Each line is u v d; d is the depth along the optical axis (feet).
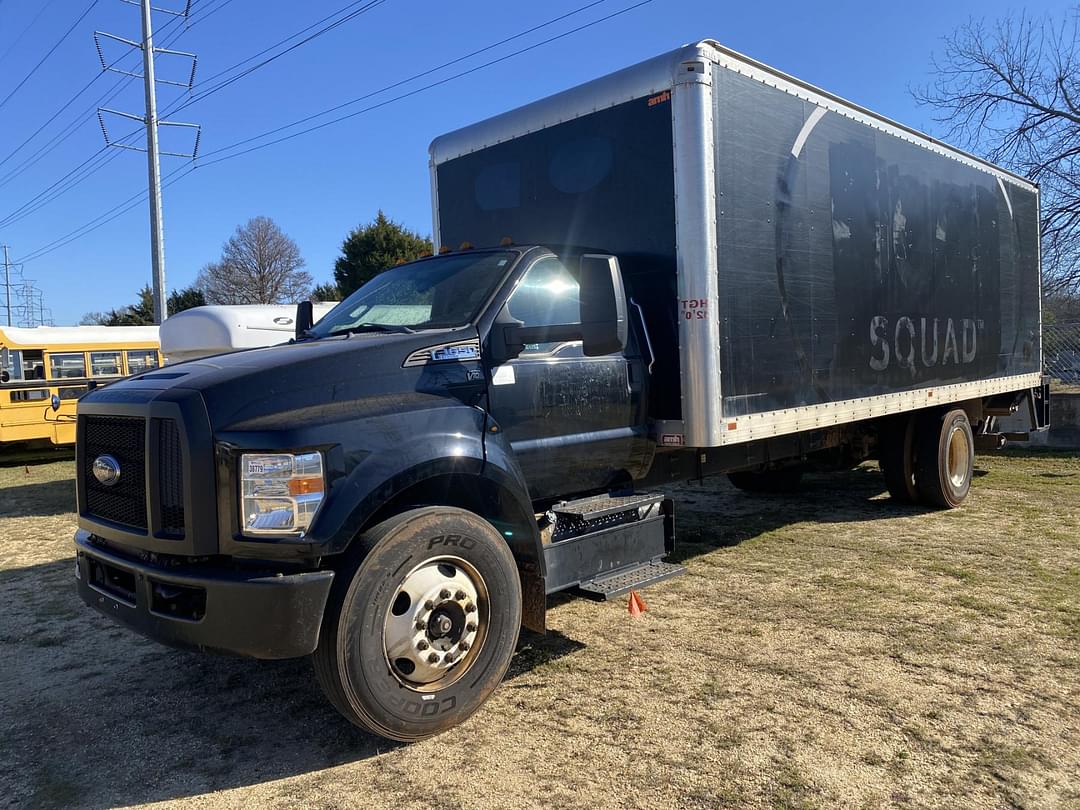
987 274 28.27
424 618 11.03
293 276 211.61
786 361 17.97
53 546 26.27
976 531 23.30
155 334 61.46
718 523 25.17
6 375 52.49
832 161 19.77
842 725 11.44
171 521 10.67
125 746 11.60
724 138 16.20
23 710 12.97
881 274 21.83
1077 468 35.22
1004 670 13.24
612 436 15.33
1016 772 10.10
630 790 9.89
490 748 11.07
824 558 20.58
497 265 14.70
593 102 17.28
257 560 10.29
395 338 12.54
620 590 13.69
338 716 12.38
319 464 10.35
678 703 12.30
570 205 17.84
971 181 27.17
